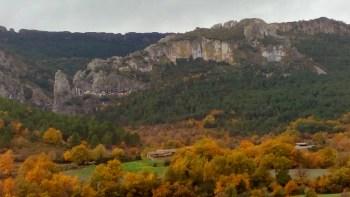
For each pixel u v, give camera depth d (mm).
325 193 153000
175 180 166875
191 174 166125
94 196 166250
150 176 169875
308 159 184750
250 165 166000
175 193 163125
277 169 168500
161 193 163875
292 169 179625
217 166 165000
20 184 167500
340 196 139500
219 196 153625
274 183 158000
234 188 151750
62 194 168000
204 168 164625
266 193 151750
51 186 167125
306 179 159125
